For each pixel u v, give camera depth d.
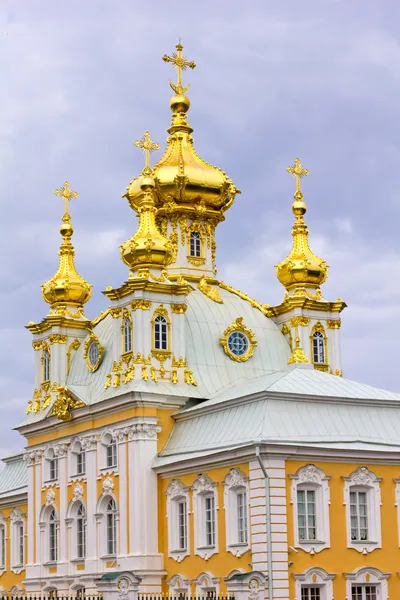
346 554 70.38
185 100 98.81
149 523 79.75
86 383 90.25
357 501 71.81
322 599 69.31
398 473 73.12
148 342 83.81
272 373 86.25
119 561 80.88
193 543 75.62
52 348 94.44
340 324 93.94
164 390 82.75
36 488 93.62
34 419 94.31
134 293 84.19
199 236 96.00
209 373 86.25
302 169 97.00
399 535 72.44
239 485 71.44
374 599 71.19
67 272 96.88
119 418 83.50
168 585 78.06
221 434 75.31
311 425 72.50
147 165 89.06
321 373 78.75
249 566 69.75
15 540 101.56
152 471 80.62
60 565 88.69
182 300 85.75
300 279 93.44
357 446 71.94
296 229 95.38
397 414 76.25
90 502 85.69
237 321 89.12
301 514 69.81
